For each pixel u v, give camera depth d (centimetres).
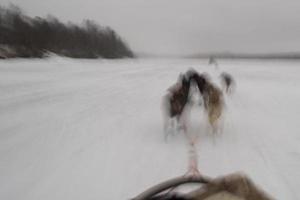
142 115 854
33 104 973
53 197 384
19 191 398
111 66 3812
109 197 386
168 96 661
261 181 432
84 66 3481
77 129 694
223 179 310
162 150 561
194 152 551
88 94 1230
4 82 1463
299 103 1118
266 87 1667
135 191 402
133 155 533
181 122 721
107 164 491
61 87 1410
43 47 4859
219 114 666
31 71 2223
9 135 637
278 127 740
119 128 710
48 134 650
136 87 1512
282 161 509
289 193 396
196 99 939
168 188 344
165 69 3384
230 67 4316
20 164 486
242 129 714
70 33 6550
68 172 459
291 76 2608
